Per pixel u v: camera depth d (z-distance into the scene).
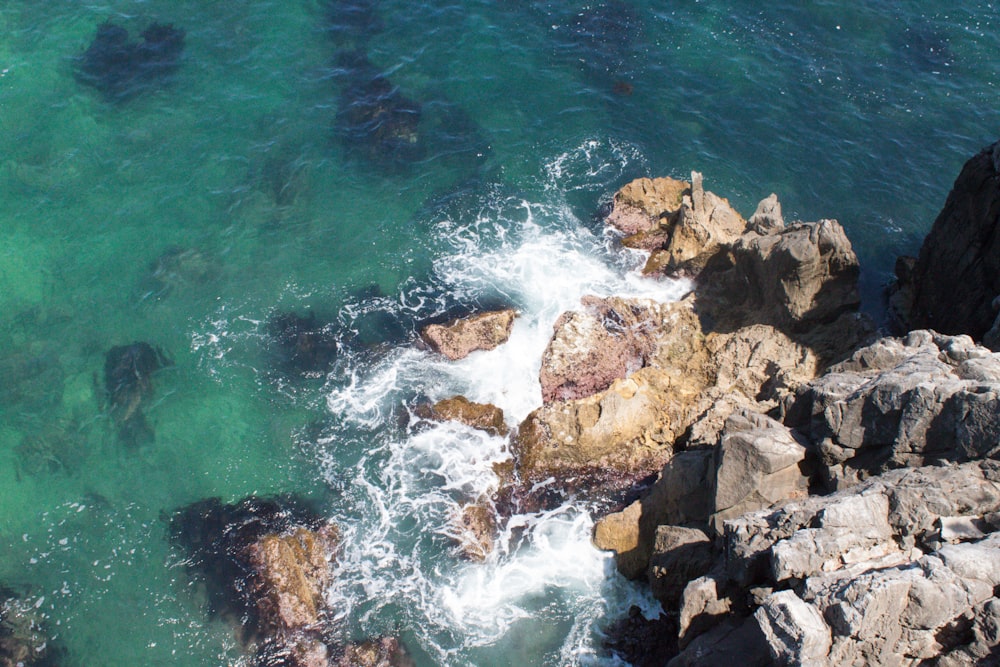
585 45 43.41
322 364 31.77
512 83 41.62
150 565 26.62
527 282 34.09
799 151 38.62
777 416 25.06
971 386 19.05
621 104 40.75
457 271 34.62
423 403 30.50
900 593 15.62
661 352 30.95
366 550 26.98
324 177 37.62
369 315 33.22
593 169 38.19
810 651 15.85
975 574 15.73
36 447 29.39
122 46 42.47
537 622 25.34
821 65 42.09
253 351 32.16
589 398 29.55
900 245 35.00
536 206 36.94
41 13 43.84
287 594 25.61
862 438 20.59
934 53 42.47
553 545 27.06
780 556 17.53
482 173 38.06
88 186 36.91
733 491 22.08
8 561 26.70
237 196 36.81
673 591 23.97
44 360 31.64
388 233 35.91
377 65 42.19
